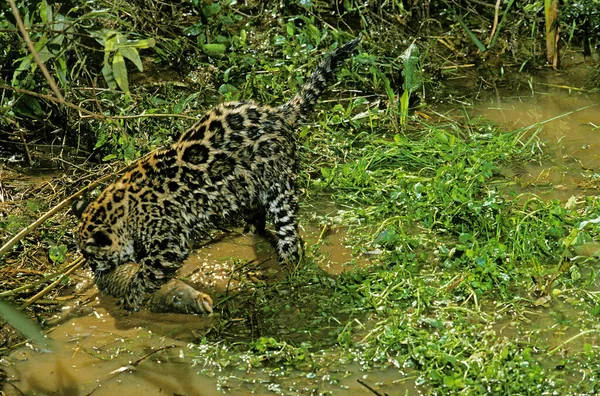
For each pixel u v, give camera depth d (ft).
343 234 35.81
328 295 32.19
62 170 40.45
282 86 45.75
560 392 26.78
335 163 39.81
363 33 50.08
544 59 49.52
